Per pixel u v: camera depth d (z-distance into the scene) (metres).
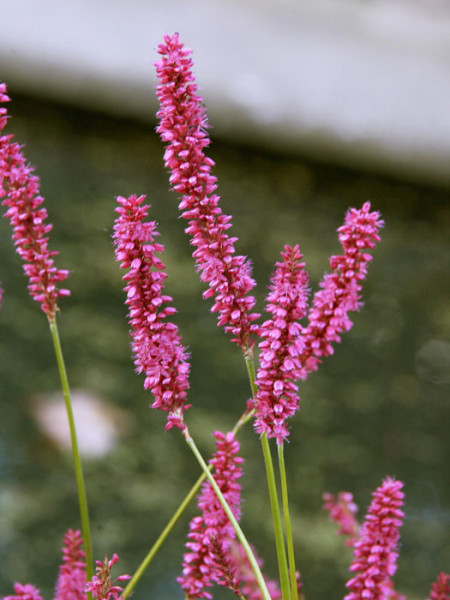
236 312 0.77
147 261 0.77
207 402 1.71
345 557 1.47
